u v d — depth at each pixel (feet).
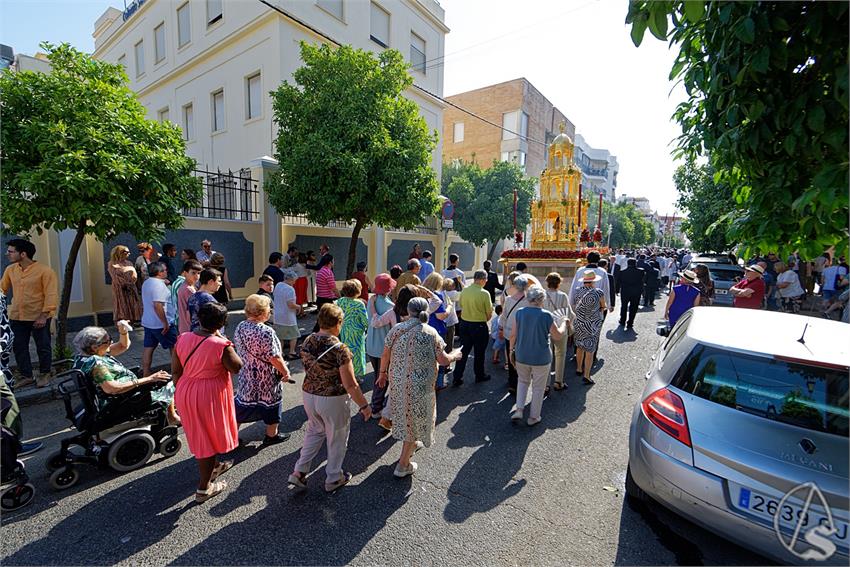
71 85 16.67
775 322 10.27
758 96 6.73
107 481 10.88
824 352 8.38
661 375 9.85
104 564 8.05
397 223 30.71
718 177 9.70
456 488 10.85
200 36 47.75
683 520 9.68
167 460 12.07
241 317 30.37
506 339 17.90
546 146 109.60
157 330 16.93
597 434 14.11
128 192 17.44
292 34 40.50
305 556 8.39
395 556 8.44
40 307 16.30
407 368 10.91
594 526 9.45
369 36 48.39
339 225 41.34
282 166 28.71
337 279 41.11
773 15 6.15
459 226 61.05
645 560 8.41
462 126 102.47
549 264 29.71
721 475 7.70
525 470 11.77
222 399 10.12
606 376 20.54
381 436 13.89
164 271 17.56
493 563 8.30
